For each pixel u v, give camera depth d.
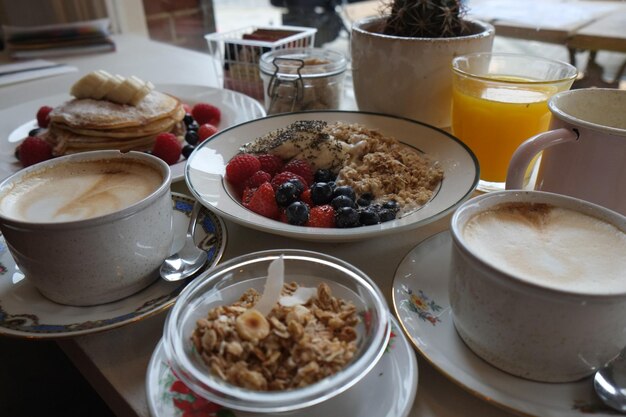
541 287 0.41
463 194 0.71
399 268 0.63
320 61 1.16
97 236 0.54
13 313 0.59
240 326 0.48
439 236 0.69
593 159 0.65
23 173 0.65
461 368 0.49
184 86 1.37
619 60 1.20
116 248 0.56
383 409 0.46
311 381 0.45
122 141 1.09
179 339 0.49
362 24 1.05
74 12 1.90
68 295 0.59
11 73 1.62
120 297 0.61
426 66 0.93
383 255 0.71
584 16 1.33
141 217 0.58
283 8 1.79
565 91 0.75
